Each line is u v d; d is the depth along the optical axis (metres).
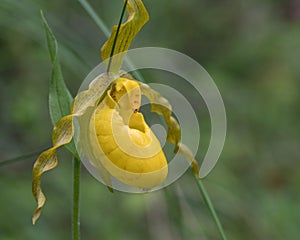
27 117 0.84
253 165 0.94
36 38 0.73
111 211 0.80
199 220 0.80
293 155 0.96
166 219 0.80
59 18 0.89
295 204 0.85
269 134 0.98
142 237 0.80
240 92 0.99
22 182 0.80
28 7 0.73
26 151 0.84
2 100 0.86
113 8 0.88
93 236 0.79
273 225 0.80
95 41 0.92
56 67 0.60
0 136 0.83
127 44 0.63
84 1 0.68
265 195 0.86
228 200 0.81
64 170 0.83
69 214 0.80
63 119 0.60
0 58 0.85
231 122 0.96
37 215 0.61
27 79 0.87
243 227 0.80
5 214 0.76
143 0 0.94
